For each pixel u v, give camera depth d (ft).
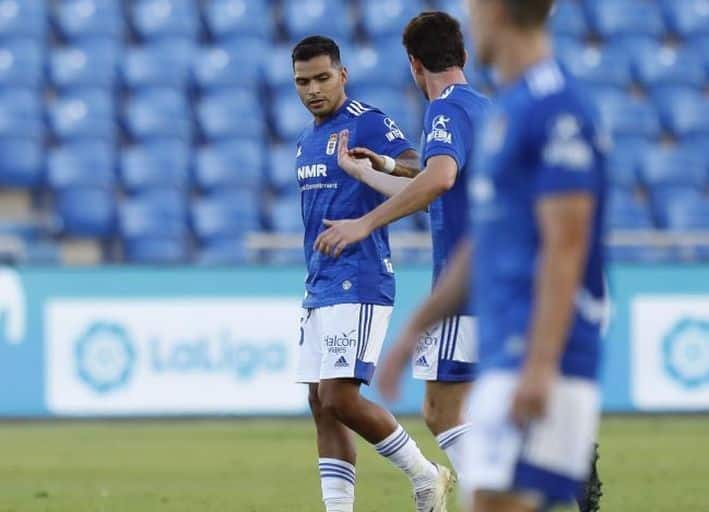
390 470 130.82
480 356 45.32
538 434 43.11
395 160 85.66
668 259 226.79
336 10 268.41
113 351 177.78
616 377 181.06
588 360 44.01
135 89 249.55
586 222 42.37
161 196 228.02
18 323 177.37
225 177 234.17
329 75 86.48
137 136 240.73
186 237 225.97
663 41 273.95
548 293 41.88
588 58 263.70
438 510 87.92
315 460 138.41
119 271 177.99
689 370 181.98
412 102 252.42
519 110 43.83
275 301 179.01
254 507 104.27
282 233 223.10
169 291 178.09
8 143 229.86
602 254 44.68
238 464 135.44
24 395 177.27
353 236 73.97
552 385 41.91
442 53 81.10
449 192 79.25
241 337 178.50
